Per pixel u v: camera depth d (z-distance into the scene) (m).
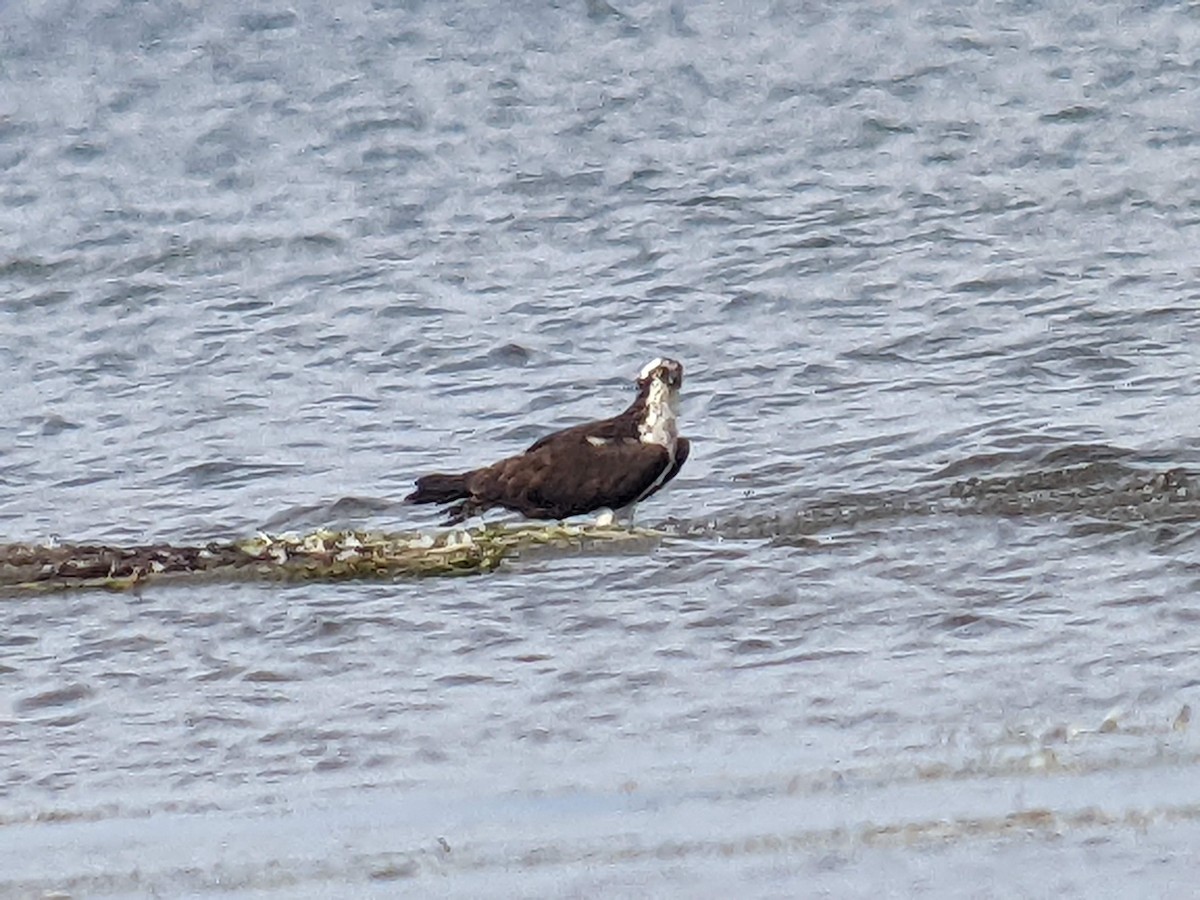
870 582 16.47
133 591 17.14
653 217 30.30
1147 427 20.91
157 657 15.83
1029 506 18.30
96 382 25.66
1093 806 11.72
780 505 19.09
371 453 22.48
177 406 24.44
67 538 20.08
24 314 28.44
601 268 28.59
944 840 11.39
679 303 27.09
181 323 27.66
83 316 28.19
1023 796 11.92
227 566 17.44
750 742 13.28
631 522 18.17
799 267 28.05
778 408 22.70
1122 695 13.70
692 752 13.17
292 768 13.45
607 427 18.09
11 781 13.52
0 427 24.02
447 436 23.03
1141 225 28.88
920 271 27.52
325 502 20.73
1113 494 18.58
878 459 20.48
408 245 29.97
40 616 16.70
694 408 22.88
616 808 12.23
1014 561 16.77
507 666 15.15
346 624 16.20
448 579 17.06
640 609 16.19
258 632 16.19
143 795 13.13
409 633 15.97
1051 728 13.07
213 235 30.64
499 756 13.38
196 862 11.88
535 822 12.12
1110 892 10.66
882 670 14.55
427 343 26.14
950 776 12.34
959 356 24.23
